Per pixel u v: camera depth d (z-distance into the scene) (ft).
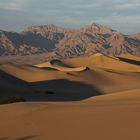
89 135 63.00
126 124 69.67
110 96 149.28
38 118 86.74
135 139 56.85
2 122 84.89
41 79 483.92
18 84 416.05
